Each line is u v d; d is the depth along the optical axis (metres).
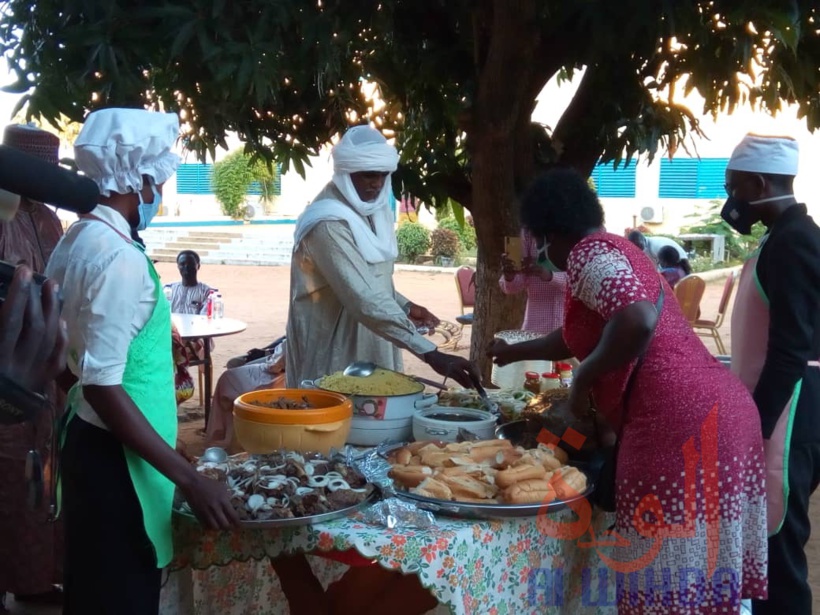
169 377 2.08
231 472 2.18
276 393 2.67
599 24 3.32
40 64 2.91
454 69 4.45
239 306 13.79
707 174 19.36
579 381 2.22
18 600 3.67
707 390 2.22
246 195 27.12
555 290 4.15
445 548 1.98
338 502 2.10
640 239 10.14
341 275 2.97
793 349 2.56
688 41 3.84
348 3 3.26
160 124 1.99
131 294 1.90
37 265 3.35
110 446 1.99
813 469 2.82
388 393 2.75
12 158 1.01
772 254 2.63
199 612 2.70
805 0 3.53
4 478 3.31
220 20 2.92
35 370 1.03
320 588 2.58
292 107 4.30
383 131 4.91
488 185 4.14
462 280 10.45
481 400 2.92
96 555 2.01
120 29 2.88
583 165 4.55
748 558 2.40
